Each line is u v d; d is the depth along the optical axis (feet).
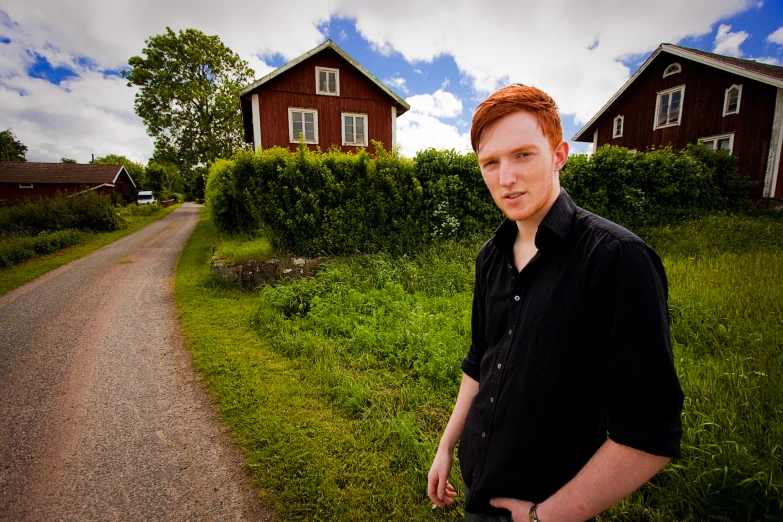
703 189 40.19
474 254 22.67
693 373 9.30
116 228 55.57
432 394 9.91
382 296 17.13
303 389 10.61
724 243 24.72
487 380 3.05
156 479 7.68
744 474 5.96
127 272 28.27
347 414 9.37
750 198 46.44
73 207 52.65
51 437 9.20
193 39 102.32
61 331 16.46
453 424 3.83
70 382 11.88
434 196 25.07
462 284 18.74
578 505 2.24
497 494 2.82
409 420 8.68
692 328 12.29
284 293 17.48
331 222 23.26
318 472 7.40
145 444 8.78
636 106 60.39
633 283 2.10
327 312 15.88
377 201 23.98
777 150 44.21
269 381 11.14
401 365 11.69
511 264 2.95
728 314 12.58
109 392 11.18
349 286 18.52
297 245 23.07
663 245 26.13
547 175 2.60
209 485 7.43
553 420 2.52
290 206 22.58
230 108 103.09
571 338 2.39
